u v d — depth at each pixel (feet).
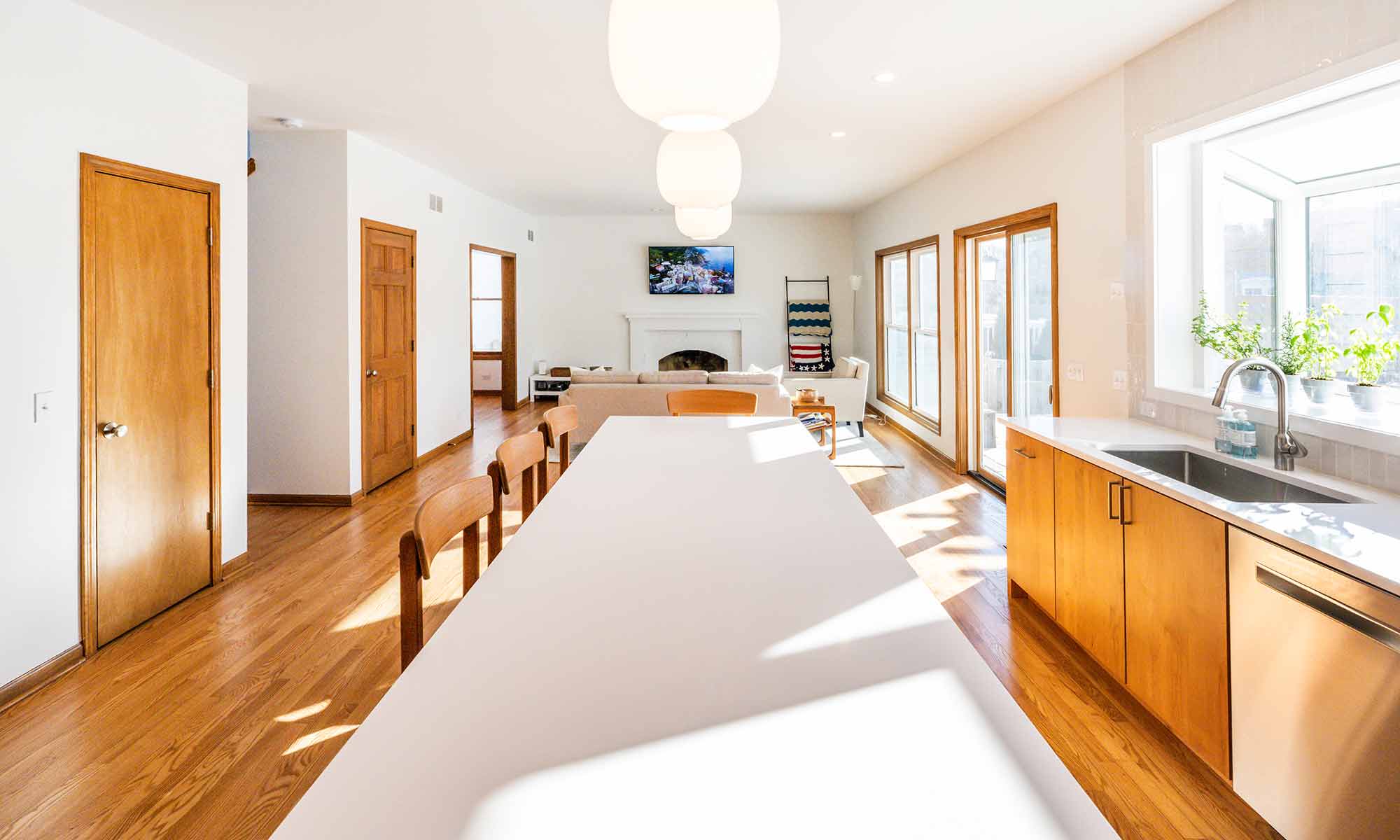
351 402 17.89
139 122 11.14
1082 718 8.50
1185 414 10.91
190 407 12.28
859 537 5.45
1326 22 8.32
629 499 6.57
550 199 29.53
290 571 13.53
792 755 2.73
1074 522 9.79
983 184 18.99
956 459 21.07
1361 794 5.33
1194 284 11.71
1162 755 7.78
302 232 17.66
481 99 14.88
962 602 11.86
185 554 12.14
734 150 6.22
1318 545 5.70
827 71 13.07
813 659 3.50
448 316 24.63
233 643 10.53
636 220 35.73
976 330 20.47
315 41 11.61
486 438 27.04
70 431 9.97
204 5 10.25
